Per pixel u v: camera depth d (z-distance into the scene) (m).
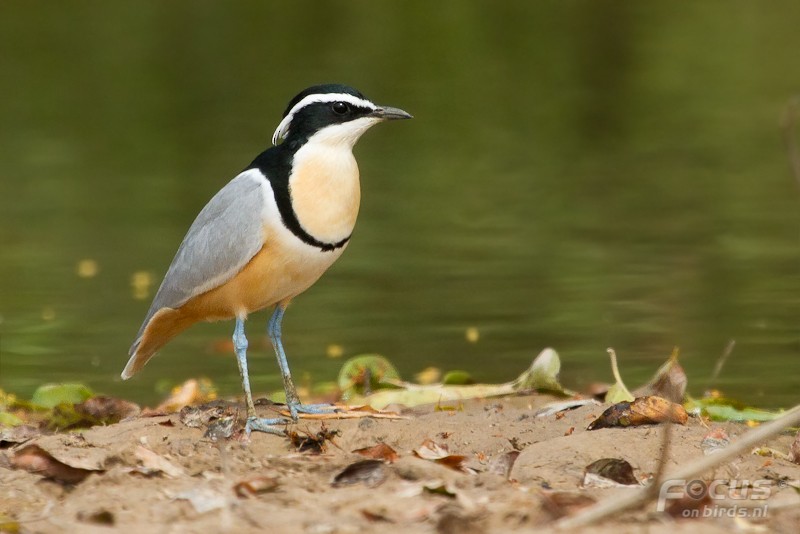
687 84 28.86
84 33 33.00
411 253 17.47
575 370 12.61
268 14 34.88
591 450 8.49
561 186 21.47
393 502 7.29
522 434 9.39
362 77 29.14
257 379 12.73
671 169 22.42
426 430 9.41
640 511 7.10
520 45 32.22
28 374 12.73
